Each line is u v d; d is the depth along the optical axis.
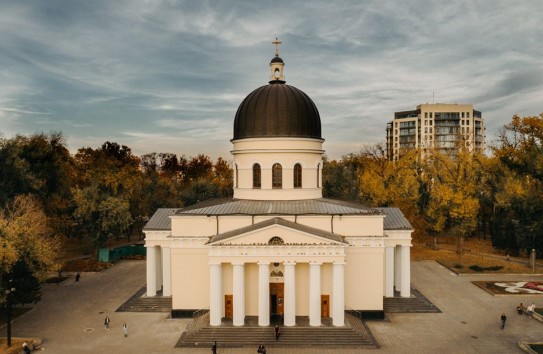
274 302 47.66
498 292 59.12
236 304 44.78
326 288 47.34
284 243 45.06
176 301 50.19
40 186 71.56
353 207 51.59
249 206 52.09
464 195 79.38
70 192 87.19
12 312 52.31
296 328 43.84
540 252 75.19
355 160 117.38
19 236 48.28
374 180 92.81
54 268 51.94
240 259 45.00
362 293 49.34
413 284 64.31
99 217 78.56
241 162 55.41
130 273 72.81
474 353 40.22
